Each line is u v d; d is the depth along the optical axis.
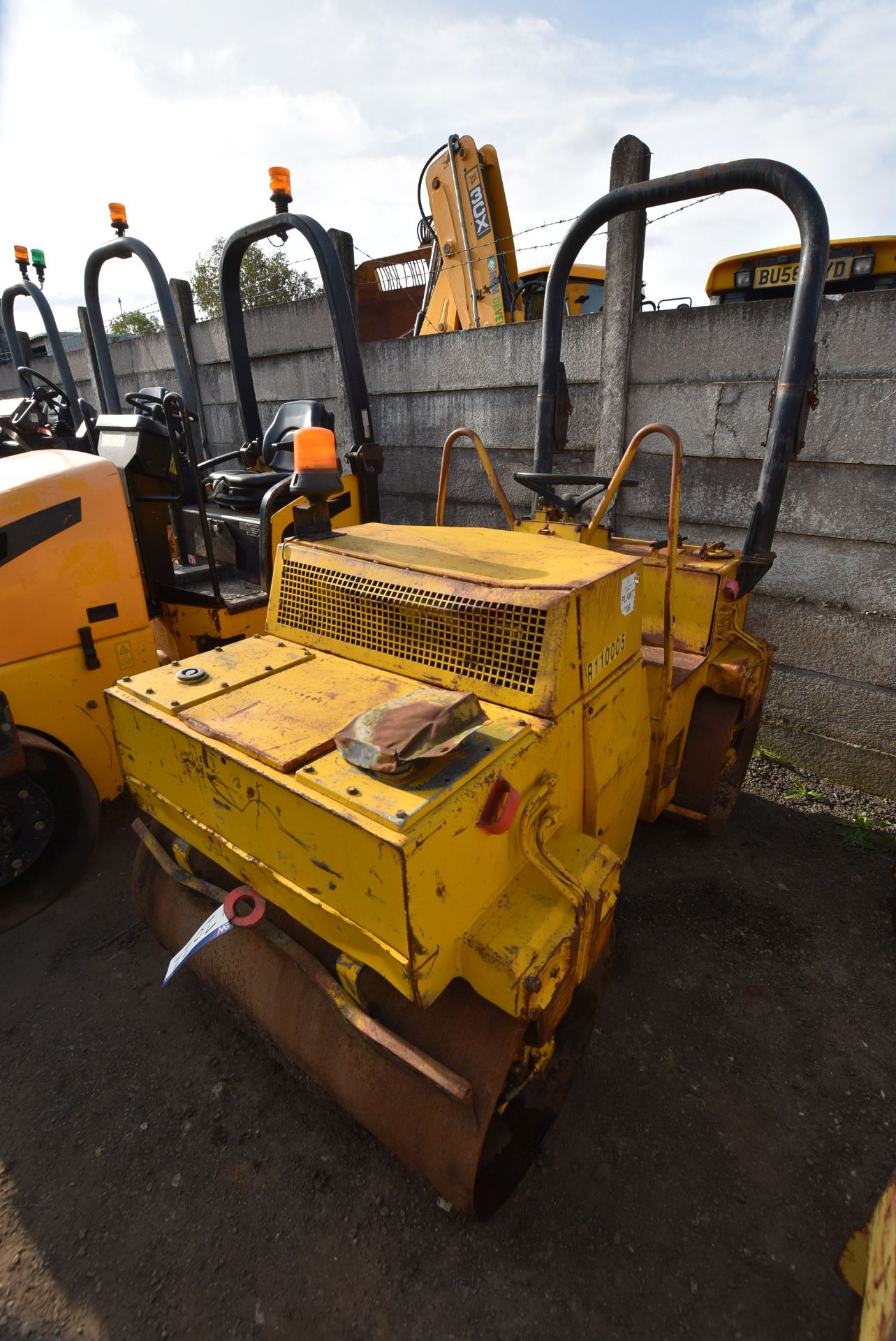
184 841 1.96
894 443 2.98
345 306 3.31
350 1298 1.51
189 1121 1.89
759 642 2.97
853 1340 1.34
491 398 4.34
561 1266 1.55
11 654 2.51
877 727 3.34
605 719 1.76
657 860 2.92
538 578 1.66
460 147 5.10
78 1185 1.74
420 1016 1.50
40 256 5.79
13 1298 1.52
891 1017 2.19
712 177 2.59
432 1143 1.45
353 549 1.98
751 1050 2.08
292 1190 1.72
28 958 2.47
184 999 2.28
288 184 3.40
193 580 3.58
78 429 4.61
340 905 1.34
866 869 2.88
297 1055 1.75
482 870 1.39
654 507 3.77
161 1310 1.49
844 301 2.95
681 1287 1.52
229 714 1.59
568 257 3.04
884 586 3.18
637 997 2.26
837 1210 1.66
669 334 3.47
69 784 2.71
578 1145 1.81
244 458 4.15
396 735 1.28
